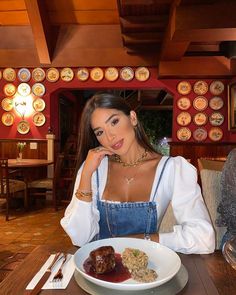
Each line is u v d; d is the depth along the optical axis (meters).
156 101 8.20
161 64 4.77
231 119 4.86
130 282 0.74
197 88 5.10
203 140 5.12
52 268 0.82
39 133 5.27
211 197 1.31
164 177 1.15
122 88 5.24
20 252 2.83
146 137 1.25
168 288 0.73
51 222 3.93
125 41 4.50
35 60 5.14
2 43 5.17
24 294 0.70
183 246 0.95
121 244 0.93
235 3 2.95
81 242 1.10
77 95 7.73
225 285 0.76
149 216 1.10
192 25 3.00
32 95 5.24
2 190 4.00
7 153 5.32
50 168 5.31
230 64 4.71
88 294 0.70
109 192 1.19
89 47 5.11
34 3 4.29
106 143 1.12
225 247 0.90
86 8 4.77
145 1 3.32
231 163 1.20
